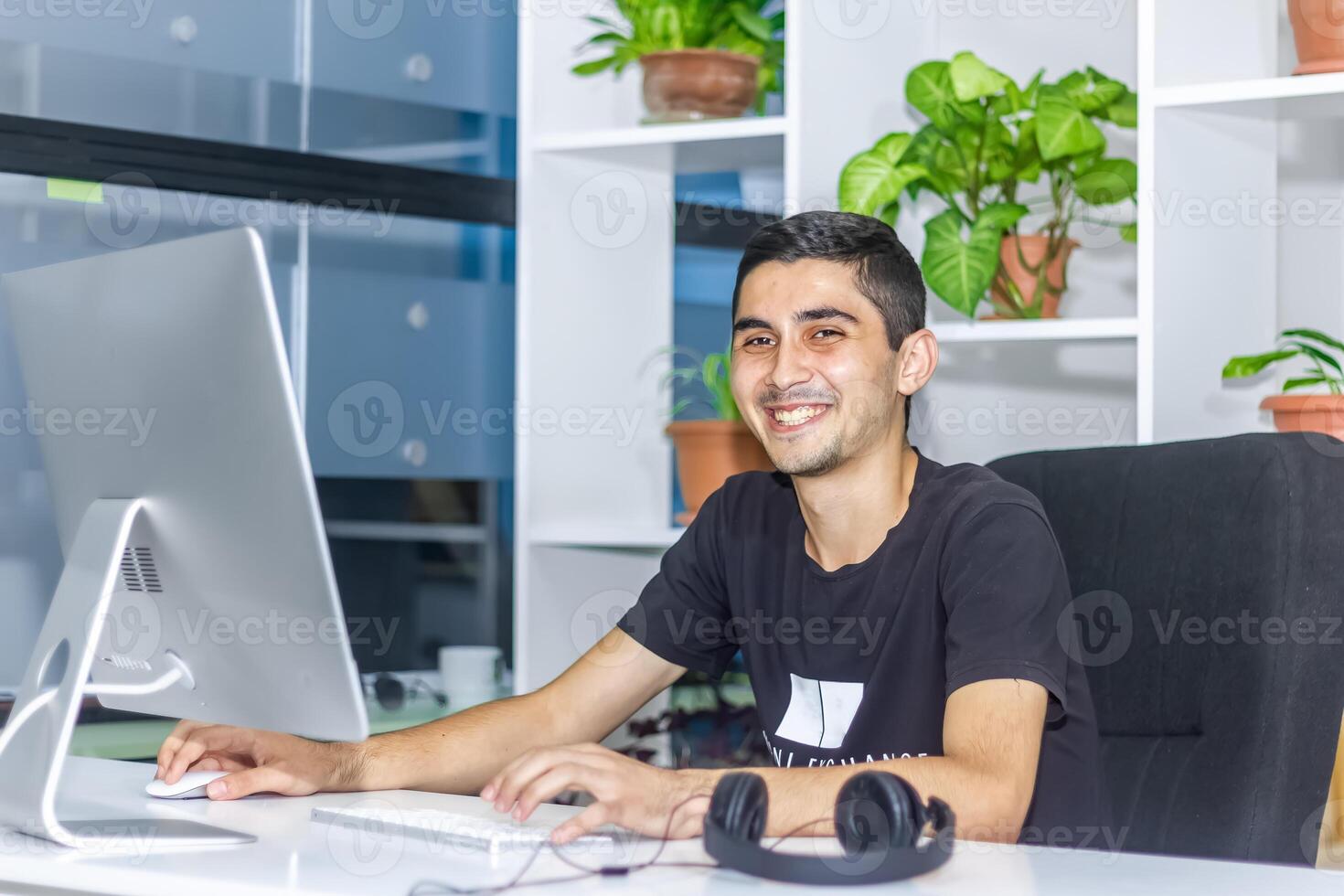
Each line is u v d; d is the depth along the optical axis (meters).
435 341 2.72
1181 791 1.41
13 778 1.19
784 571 1.58
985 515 1.41
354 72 2.62
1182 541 1.46
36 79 2.25
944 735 1.32
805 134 2.28
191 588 1.18
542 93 2.56
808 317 1.48
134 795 1.35
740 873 1.01
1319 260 2.23
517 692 2.50
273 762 1.37
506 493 2.82
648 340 2.73
